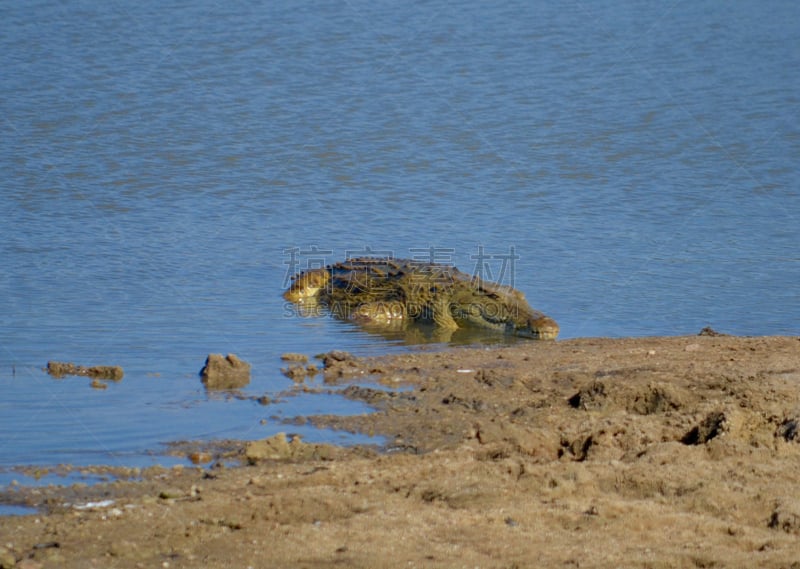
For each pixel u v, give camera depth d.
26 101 137.50
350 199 103.50
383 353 65.62
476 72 158.88
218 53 165.88
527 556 36.56
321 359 63.62
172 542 37.94
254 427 51.62
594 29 188.88
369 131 128.25
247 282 80.31
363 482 43.34
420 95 145.38
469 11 198.12
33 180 106.56
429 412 53.25
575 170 114.75
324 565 36.03
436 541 37.81
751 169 115.81
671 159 119.75
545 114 137.88
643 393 52.31
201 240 90.12
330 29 182.12
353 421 52.28
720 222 97.44
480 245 89.94
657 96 148.62
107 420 52.47
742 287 80.12
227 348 65.69
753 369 56.75
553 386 56.38
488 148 122.69
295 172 112.12
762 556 36.50
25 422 52.03
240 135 125.62
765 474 43.12
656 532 38.62
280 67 158.75
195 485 43.66
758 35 189.88
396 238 91.75
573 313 75.00
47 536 38.56
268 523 39.44
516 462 45.16
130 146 120.06
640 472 43.16
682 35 187.88
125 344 65.62
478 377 58.50
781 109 142.00
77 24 183.75
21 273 79.88
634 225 96.44
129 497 42.62
